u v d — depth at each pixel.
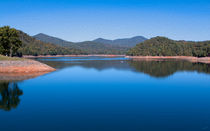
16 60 60.12
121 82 43.91
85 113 22.02
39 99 27.98
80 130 17.59
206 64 105.81
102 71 67.56
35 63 62.81
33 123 19.17
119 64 104.38
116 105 25.23
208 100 28.14
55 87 37.06
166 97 29.86
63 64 100.44
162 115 21.53
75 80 46.12
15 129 17.78
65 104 25.53
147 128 18.06
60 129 17.80
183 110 23.30
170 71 67.62
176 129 17.84
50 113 21.98
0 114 21.66
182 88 37.12
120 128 18.05
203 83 42.88
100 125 18.67
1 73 53.88
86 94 31.44
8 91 32.84
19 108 23.77
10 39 86.19
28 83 40.56
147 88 36.94
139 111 22.81
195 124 19.00
